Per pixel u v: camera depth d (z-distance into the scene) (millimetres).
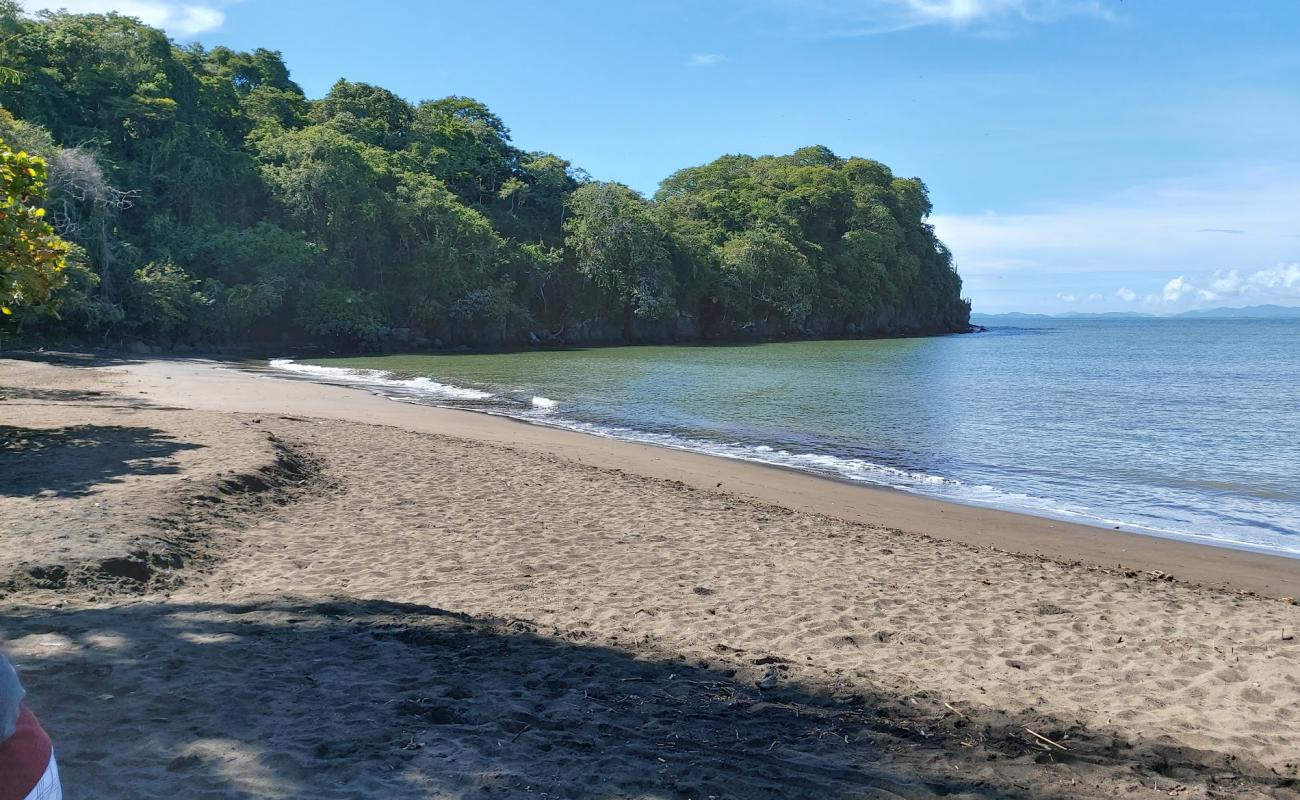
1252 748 4508
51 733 3600
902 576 8188
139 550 7148
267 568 7441
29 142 42500
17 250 12359
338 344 57500
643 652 5461
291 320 57344
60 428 13711
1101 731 4602
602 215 73938
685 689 4746
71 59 55844
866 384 34219
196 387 25969
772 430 20766
